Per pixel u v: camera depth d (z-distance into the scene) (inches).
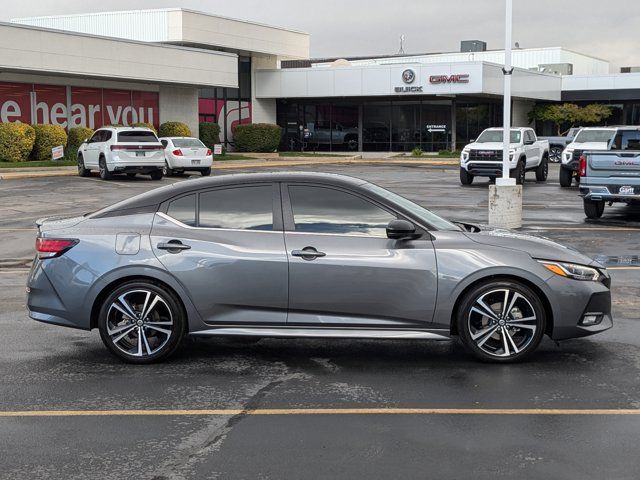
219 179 269.9
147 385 243.1
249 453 187.0
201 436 199.0
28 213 738.8
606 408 218.1
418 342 295.0
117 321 267.9
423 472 174.9
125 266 259.6
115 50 1389.0
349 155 1884.8
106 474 175.3
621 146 703.7
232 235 261.1
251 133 1838.1
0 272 461.7
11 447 192.1
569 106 2073.1
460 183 1108.5
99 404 225.1
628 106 2111.2
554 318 257.4
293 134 2037.4
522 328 260.5
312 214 262.4
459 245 258.1
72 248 263.1
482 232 271.7
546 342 290.7
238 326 261.4
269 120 2016.5
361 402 225.1
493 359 261.4
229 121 1915.6
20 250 538.3
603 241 539.5
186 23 1720.0
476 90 1726.1
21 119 1331.2
